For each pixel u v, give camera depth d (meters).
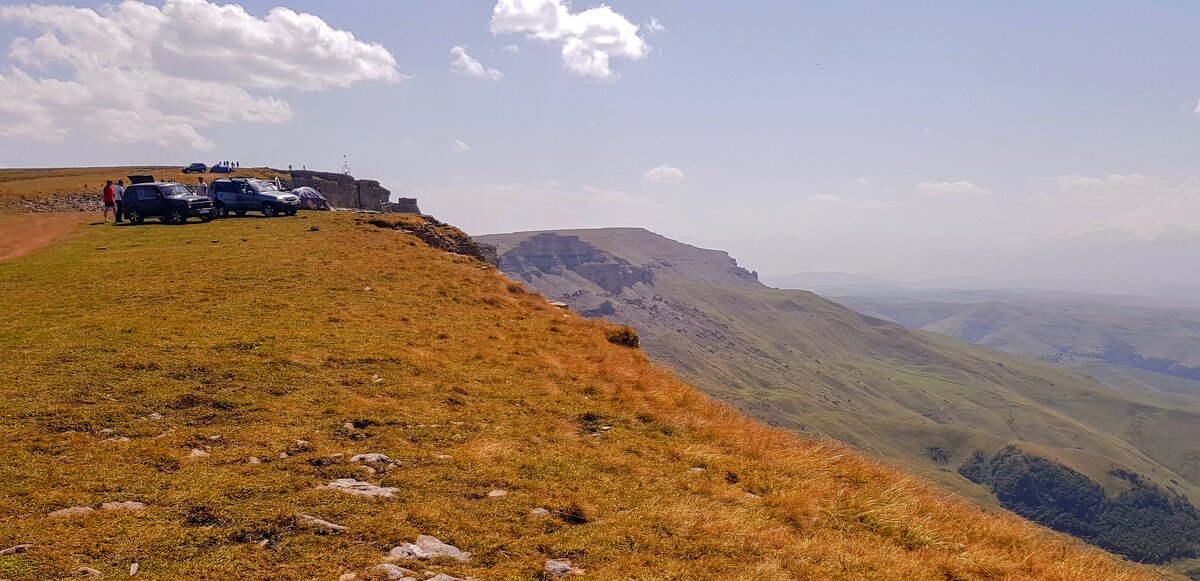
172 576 6.84
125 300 22.72
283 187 64.56
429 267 32.69
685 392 19.19
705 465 13.01
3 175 123.06
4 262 31.67
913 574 9.14
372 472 10.27
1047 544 12.13
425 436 12.32
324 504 8.81
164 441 10.80
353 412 13.03
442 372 16.81
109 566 6.96
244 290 25.08
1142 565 12.30
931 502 13.20
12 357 15.09
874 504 12.10
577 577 7.71
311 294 25.00
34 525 7.70
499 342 21.06
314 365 15.95
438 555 7.84
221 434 11.37
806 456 14.90
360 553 7.63
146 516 8.13
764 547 9.29
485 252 54.12
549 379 17.81
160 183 50.84
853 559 9.27
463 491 9.94
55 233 44.81
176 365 15.10
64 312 20.62
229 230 44.22
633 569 8.05
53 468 9.47
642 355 23.75
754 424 17.62
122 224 49.47
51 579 6.62
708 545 9.05
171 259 31.86
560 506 9.73
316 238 40.22
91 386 13.38
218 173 101.06
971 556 10.34
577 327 25.39
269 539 7.81
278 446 10.96
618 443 13.44
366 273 29.86
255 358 16.08
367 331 20.06
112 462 9.84
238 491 9.01
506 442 12.41
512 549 8.23
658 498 10.69
